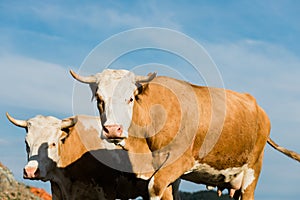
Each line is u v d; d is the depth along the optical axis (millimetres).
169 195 10891
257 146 12914
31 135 12398
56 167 12602
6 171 23812
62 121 12758
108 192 13008
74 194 12969
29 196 22266
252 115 12609
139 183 12773
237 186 12602
